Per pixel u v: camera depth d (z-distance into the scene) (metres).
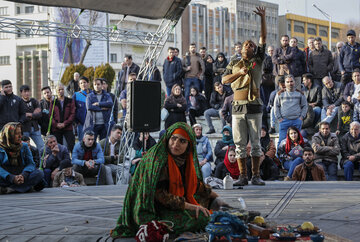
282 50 13.14
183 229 3.58
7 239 3.86
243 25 86.25
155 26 59.91
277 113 11.26
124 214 3.69
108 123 12.42
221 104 14.34
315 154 9.98
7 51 73.25
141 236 3.34
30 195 6.98
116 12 9.41
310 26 97.94
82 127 12.86
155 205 3.63
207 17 78.94
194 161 3.73
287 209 4.98
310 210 4.90
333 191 6.47
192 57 14.90
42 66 71.12
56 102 12.26
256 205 5.25
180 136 3.54
